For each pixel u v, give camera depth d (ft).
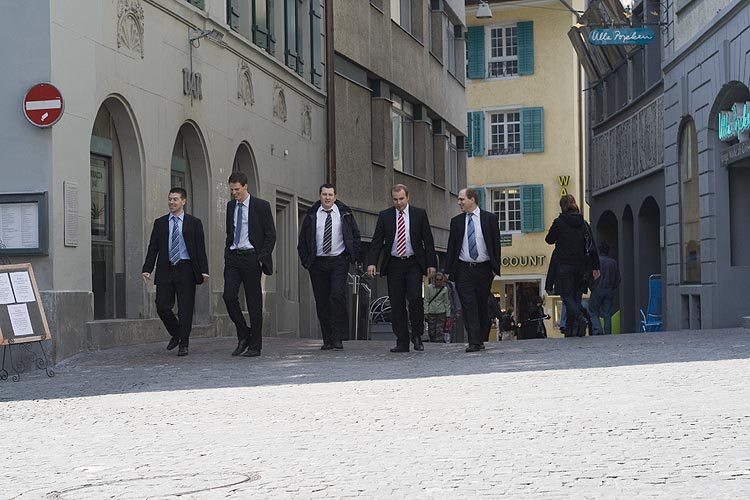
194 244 66.49
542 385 45.27
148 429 36.86
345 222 71.20
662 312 125.29
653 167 127.54
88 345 67.31
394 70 140.67
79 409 43.11
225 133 91.71
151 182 77.61
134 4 75.20
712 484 24.76
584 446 30.22
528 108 227.20
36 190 63.98
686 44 110.32
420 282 67.97
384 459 29.30
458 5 179.01
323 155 119.55
